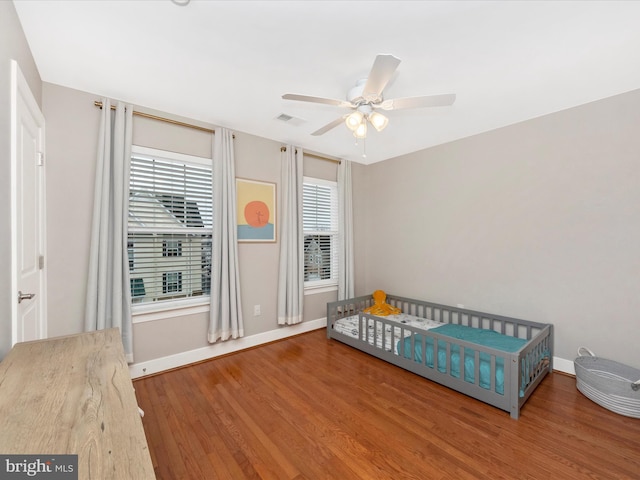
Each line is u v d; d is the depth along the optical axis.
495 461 1.60
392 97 2.39
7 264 1.36
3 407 0.81
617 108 2.35
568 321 2.60
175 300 2.81
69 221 2.25
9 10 1.40
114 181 2.39
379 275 4.36
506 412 2.04
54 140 2.19
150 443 1.75
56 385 0.95
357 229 4.48
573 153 2.56
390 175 4.18
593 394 2.14
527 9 1.48
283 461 1.62
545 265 2.73
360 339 3.17
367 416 2.02
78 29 1.63
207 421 1.96
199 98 2.45
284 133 3.25
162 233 2.75
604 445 1.71
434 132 3.17
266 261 3.42
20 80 1.52
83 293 2.31
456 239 3.42
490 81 2.16
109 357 1.20
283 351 3.19
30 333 1.75
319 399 2.23
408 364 2.68
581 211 2.52
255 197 3.31
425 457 1.64
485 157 3.15
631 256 2.29
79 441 0.67
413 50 1.81
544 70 2.02
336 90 2.32
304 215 3.90
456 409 2.09
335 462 1.61
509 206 2.96
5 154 1.35
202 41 1.74
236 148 3.17
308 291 3.89
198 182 2.94
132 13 1.51
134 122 2.55
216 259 2.90
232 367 2.78
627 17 1.52
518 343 2.62
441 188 3.56
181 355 2.79
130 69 2.03
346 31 1.64
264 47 1.79
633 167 2.28
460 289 3.38
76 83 2.20
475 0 1.42
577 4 1.44
